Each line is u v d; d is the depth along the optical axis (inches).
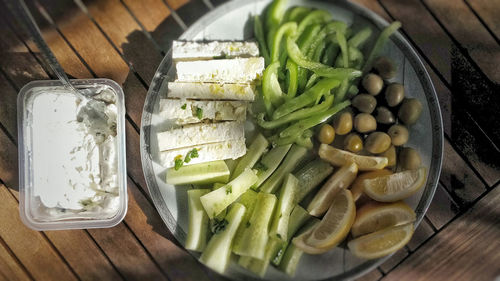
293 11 21.1
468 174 21.5
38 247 21.2
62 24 21.9
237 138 20.3
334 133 20.5
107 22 21.9
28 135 20.5
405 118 20.2
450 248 21.2
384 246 19.5
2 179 21.3
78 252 21.2
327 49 21.2
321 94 20.5
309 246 19.6
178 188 20.5
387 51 20.9
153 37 21.9
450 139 21.7
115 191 20.4
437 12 22.2
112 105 20.6
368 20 21.0
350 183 20.4
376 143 20.0
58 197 20.0
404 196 19.7
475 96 21.9
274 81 20.6
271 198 19.9
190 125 20.4
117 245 21.2
